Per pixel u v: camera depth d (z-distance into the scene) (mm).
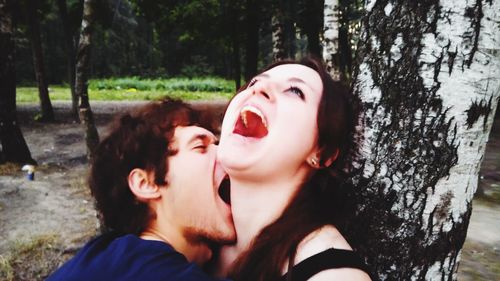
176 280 1024
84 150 9688
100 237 1242
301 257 1055
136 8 13102
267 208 1154
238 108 1191
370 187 1324
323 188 1190
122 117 1346
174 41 39625
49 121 13406
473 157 1261
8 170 7586
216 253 1337
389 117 1285
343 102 1186
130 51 38250
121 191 1273
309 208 1129
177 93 27000
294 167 1133
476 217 5996
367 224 1339
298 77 1156
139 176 1259
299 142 1115
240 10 12320
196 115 1369
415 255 1293
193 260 1291
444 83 1210
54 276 1138
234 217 1216
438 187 1252
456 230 1309
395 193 1285
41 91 13336
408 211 1278
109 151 1311
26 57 32000
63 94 23578
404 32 1257
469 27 1188
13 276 4105
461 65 1197
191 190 1227
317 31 12727
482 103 1226
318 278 997
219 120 1416
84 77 4355
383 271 1328
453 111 1213
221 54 40062
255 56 13180
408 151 1258
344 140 1207
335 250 1030
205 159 1262
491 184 7531
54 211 5781
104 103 19719
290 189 1149
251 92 1183
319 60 1245
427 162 1240
